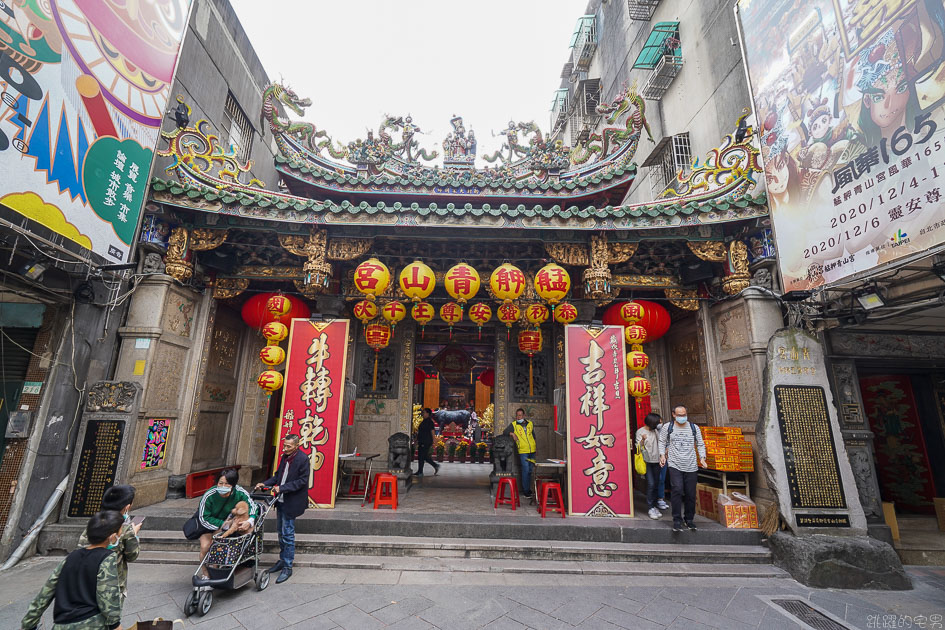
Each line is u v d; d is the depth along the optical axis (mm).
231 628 3703
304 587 4551
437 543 5512
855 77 5094
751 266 6969
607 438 6805
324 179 9000
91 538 2588
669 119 12750
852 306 5766
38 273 5273
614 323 7867
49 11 4871
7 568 5066
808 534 5461
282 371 9289
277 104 12711
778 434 5820
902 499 8016
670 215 6734
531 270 8219
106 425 6000
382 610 4090
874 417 8531
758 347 6547
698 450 5984
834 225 5293
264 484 4918
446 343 10992
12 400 5758
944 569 5777
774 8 6383
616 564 5309
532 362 9656
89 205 5379
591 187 9188
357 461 9039
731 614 4199
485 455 17188
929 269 4684
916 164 4379
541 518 6312
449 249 8000
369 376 9492
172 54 6973
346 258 7141
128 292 6523
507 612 4121
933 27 4293
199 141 7238
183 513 5961
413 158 10484
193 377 7500
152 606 4051
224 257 7812
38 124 4703
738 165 6887
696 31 11484
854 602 4547
